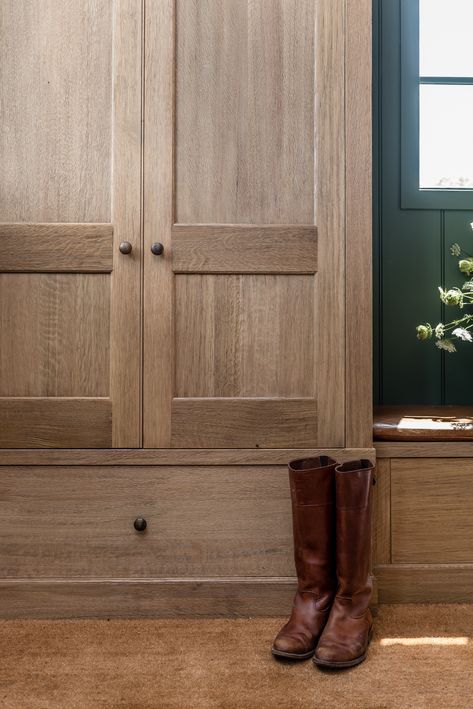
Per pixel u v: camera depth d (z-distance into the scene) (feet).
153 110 4.87
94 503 4.86
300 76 4.91
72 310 4.87
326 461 4.80
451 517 5.01
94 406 4.86
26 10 4.88
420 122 6.89
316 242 4.88
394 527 5.00
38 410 4.85
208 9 4.91
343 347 4.88
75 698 3.66
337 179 4.88
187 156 4.91
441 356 6.78
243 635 4.51
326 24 4.89
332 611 4.31
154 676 3.92
